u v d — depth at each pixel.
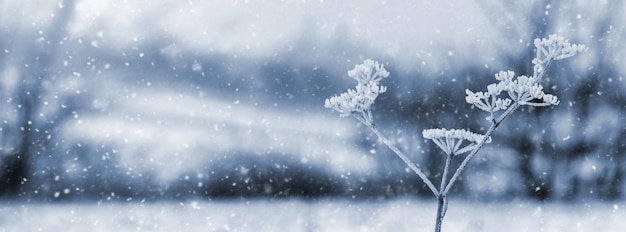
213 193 11.98
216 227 7.30
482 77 12.53
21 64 12.24
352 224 7.60
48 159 11.90
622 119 11.26
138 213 8.68
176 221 7.76
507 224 7.45
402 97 13.12
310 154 12.49
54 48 12.60
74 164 11.91
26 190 11.52
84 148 12.12
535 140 11.56
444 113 12.82
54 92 12.41
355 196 11.81
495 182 11.68
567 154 11.35
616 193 11.05
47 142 11.97
